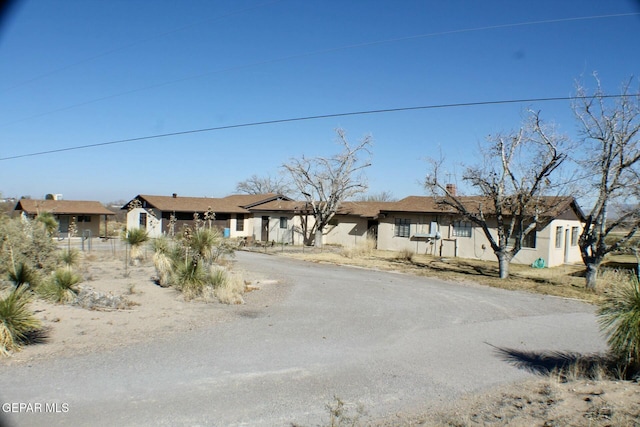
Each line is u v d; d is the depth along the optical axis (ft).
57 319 31.17
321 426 16.94
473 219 66.59
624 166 52.31
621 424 15.51
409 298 46.55
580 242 56.39
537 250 82.94
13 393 18.90
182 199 138.62
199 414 17.75
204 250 46.37
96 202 138.00
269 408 18.58
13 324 24.54
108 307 35.96
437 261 85.71
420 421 17.56
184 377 21.79
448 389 21.33
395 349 28.02
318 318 36.09
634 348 21.42
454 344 29.58
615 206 56.34
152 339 28.07
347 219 117.50
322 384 21.61
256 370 23.25
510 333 32.94
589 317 39.32
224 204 141.49
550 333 33.12
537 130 57.47
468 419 17.28
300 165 108.17
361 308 40.70
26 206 121.49
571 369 23.67
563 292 52.90
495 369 24.40
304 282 55.83
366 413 18.39
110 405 18.20
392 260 85.71
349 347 28.09
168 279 46.85
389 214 105.50
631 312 21.50
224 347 27.04
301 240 122.93
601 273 64.80
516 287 56.24
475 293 51.11
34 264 44.50
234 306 39.60
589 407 17.70
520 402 19.31
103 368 22.45
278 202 137.18
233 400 19.27
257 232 133.69
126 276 52.80
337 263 79.51
